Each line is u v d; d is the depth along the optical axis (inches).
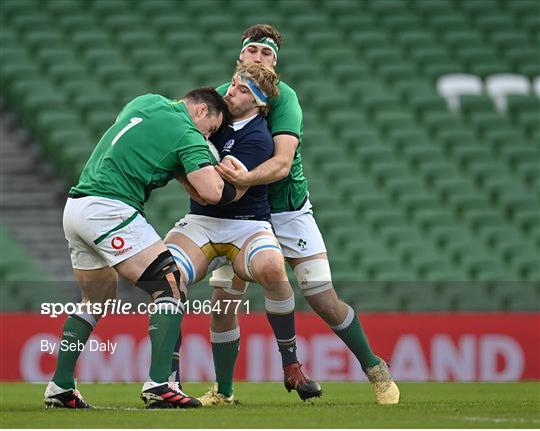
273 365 1583.4
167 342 890.7
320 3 2920.8
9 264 1994.3
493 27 2967.5
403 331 1647.4
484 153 2551.7
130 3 2807.6
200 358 1542.8
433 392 1328.7
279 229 1018.1
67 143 2299.5
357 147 2480.3
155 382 894.4
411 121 2583.7
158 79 2554.1
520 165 2549.2
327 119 2549.2
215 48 2699.3
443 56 2819.9
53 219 2192.4
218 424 759.1
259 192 970.1
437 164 2475.4
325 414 849.5
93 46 2655.0
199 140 898.7
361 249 2151.8
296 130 975.6
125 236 885.2
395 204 2342.5
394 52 2800.2
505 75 2802.7
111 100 2426.2
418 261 2150.6
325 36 2810.0
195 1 2842.0
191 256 945.5
